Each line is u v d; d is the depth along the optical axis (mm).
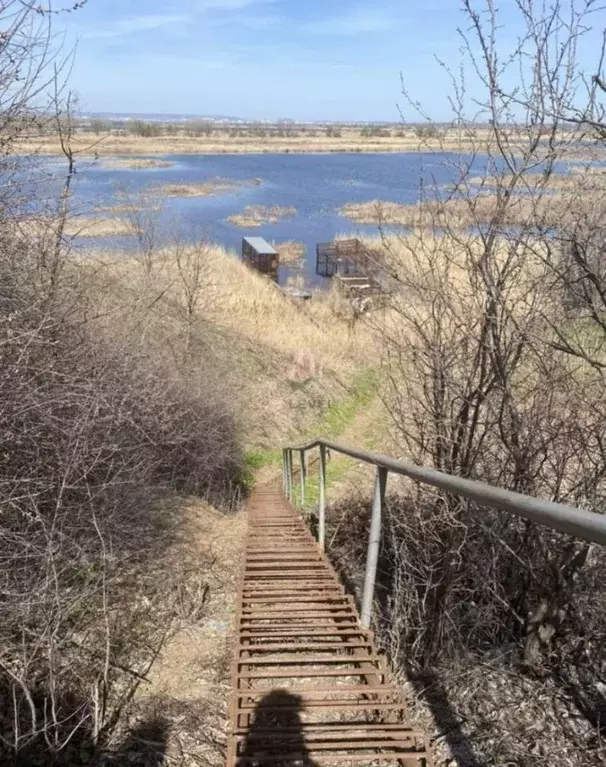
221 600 5727
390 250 4711
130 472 5812
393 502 5926
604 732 3531
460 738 3521
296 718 3455
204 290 19875
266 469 14992
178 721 3959
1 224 4875
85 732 3867
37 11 4336
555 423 4066
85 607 4832
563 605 4000
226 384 14664
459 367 4238
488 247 3875
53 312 5207
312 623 4383
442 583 4254
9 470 4363
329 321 23109
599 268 3729
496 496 2246
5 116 4699
